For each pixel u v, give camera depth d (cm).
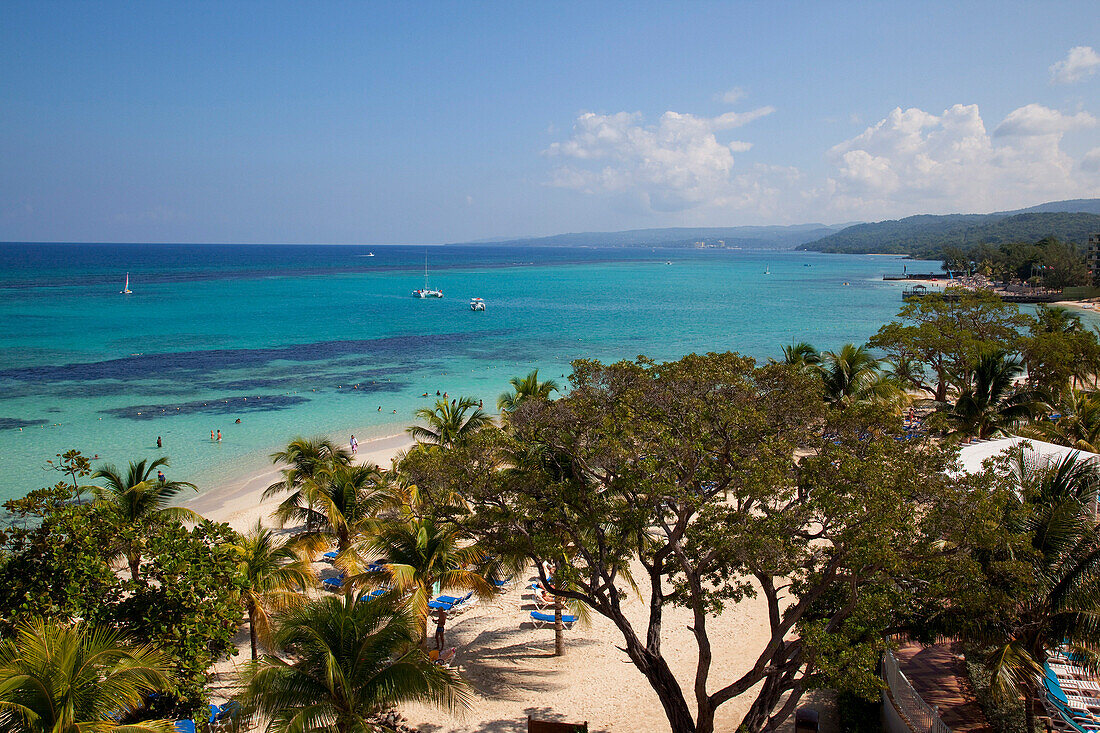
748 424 1528
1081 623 1412
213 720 1712
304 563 2222
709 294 18075
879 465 1374
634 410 1633
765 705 1562
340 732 1325
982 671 1580
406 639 1428
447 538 2077
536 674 2172
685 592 1714
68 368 7400
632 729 1869
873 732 1741
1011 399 3841
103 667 1181
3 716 1083
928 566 1416
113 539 1523
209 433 5078
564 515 1734
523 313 13250
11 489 3797
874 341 5319
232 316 12025
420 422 5453
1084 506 1680
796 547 1411
